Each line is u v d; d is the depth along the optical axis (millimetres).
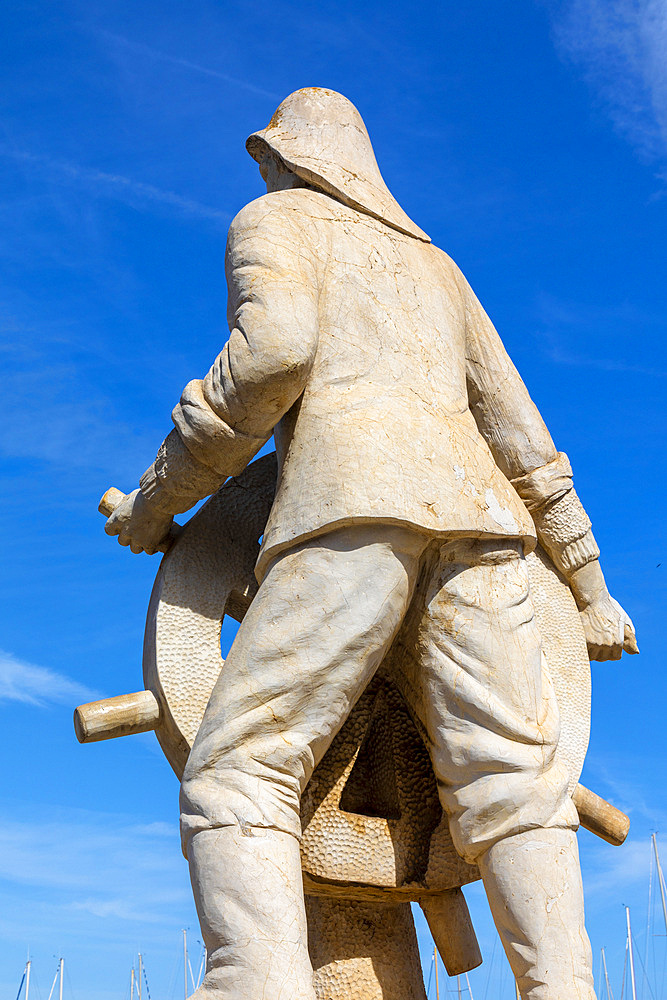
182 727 3225
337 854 3191
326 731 2891
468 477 3064
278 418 3039
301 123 3621
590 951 2896
